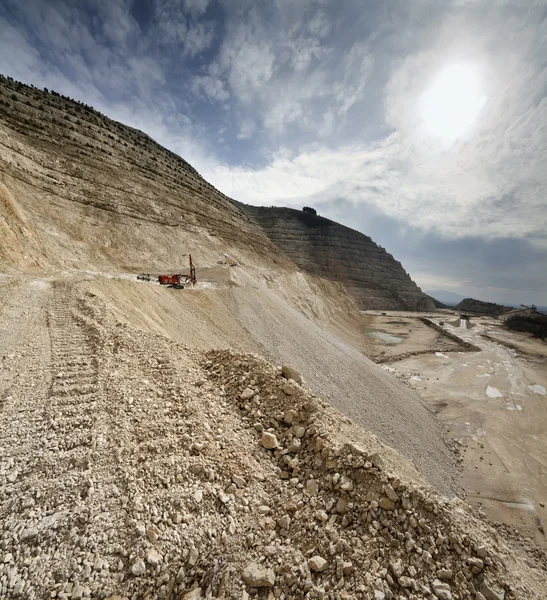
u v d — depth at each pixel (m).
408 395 22.16
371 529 3.96
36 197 31.41
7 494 3.60
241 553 3.45
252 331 23.70
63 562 2.94
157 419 5.41
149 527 3.40
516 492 12.95
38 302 12.73
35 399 5.60
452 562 3.70
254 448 5.46
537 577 4.80
